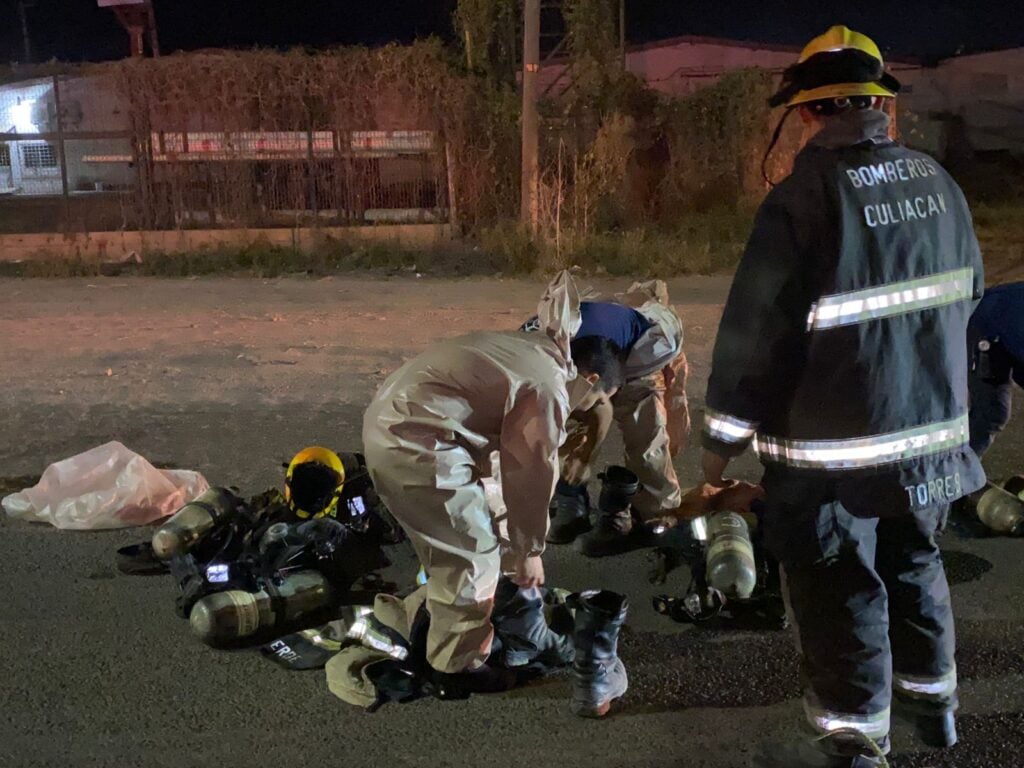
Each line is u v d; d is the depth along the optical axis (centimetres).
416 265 1343
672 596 414
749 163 1627
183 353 840
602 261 1330
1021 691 344
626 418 451
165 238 1423
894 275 264
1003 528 459
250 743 318
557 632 370
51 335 920
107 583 426
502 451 324
